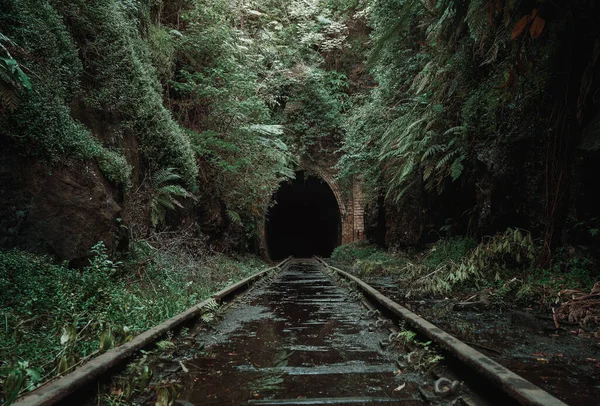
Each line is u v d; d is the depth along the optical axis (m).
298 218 38.88
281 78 20.70
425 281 7.48
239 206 14.33
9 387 2.03
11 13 4.82
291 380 2.95
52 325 3.69
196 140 11.92
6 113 4.62
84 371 2.43
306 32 22.14
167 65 10.80
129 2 8.25
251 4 18.50
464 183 9.57
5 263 4.21
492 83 7.37
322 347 3.96
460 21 6.86
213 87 12.02
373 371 3.14
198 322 5.15
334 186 24.33
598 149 5.29
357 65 22.92
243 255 17.38
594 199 5.71
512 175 7.11
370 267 12.05
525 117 6.80
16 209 4.71
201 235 11.62
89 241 5.39
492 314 5.17
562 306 4.81
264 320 5.55
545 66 6.21
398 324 4.69
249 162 13.34
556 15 5.59
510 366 3.04
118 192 6.45
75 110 6.15
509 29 6.02
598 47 5.01
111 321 3.92
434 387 2.60
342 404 2.48
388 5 11.29
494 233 7.97
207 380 2.97
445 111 9.35
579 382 2.69
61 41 5.75
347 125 17.62
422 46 10.07
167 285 6.29
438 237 12.12
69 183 5.29
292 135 22.88
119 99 7.20
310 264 23.12
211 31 12.06
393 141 10.83
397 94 12.62
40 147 4.99
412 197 13.17
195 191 10.77
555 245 6.47
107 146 6.77
